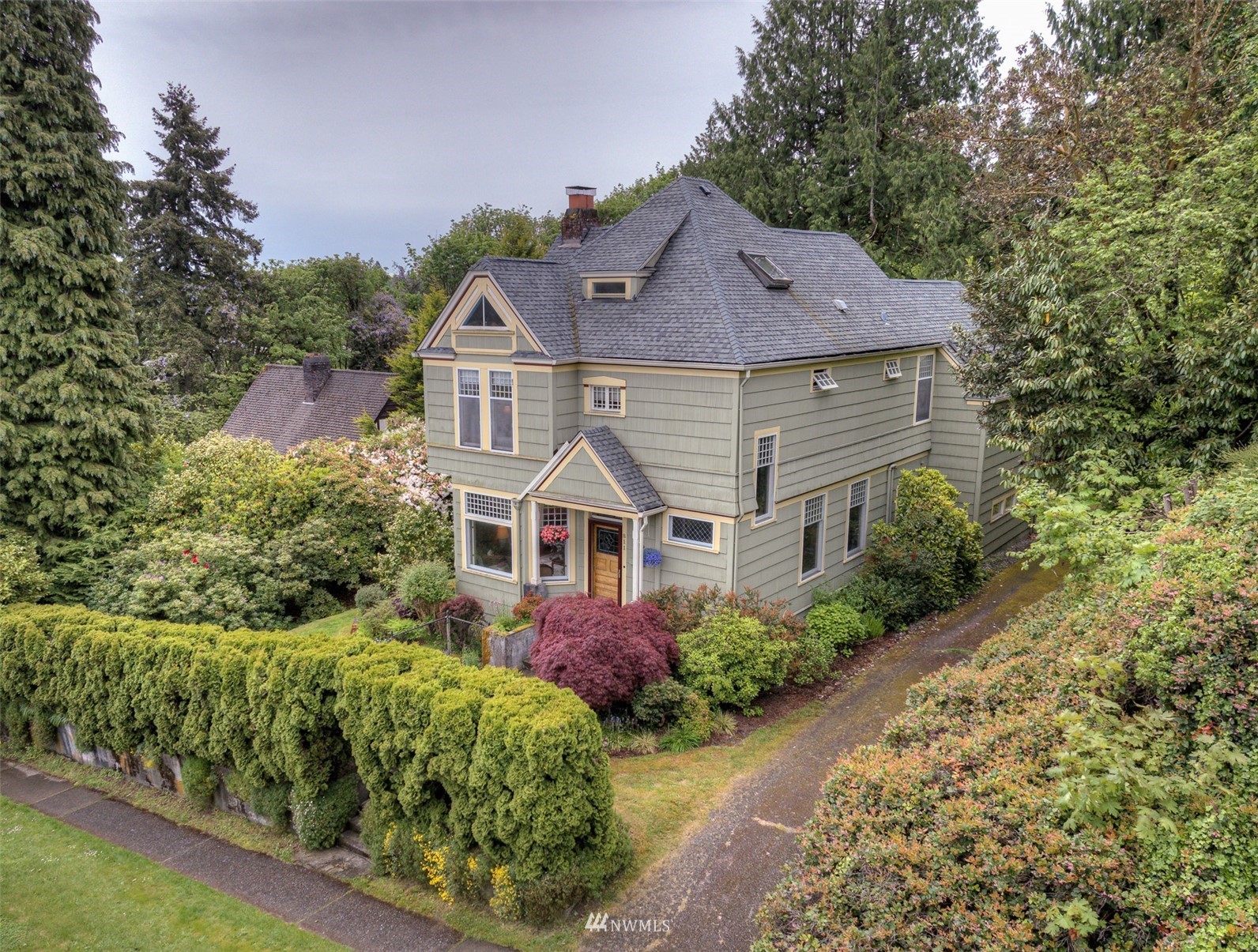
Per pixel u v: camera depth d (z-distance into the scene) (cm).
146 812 1119
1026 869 496
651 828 959
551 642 1245
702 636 1301
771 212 3497
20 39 1614
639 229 1666
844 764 661
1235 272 1208
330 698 974
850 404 1692
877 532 1759
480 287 1551
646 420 1455
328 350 4028
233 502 1875
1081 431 1261
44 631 1268
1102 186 1479
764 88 3516
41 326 1700
